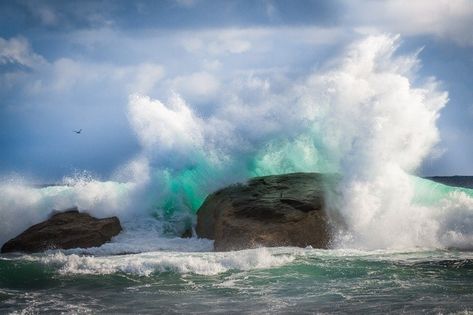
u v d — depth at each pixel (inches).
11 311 1412.4
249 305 1430.9
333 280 1660.9
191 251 2242.9
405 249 2150.6
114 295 1547.7
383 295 1494.8
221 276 1726.1
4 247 2308.1
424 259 1934.1
